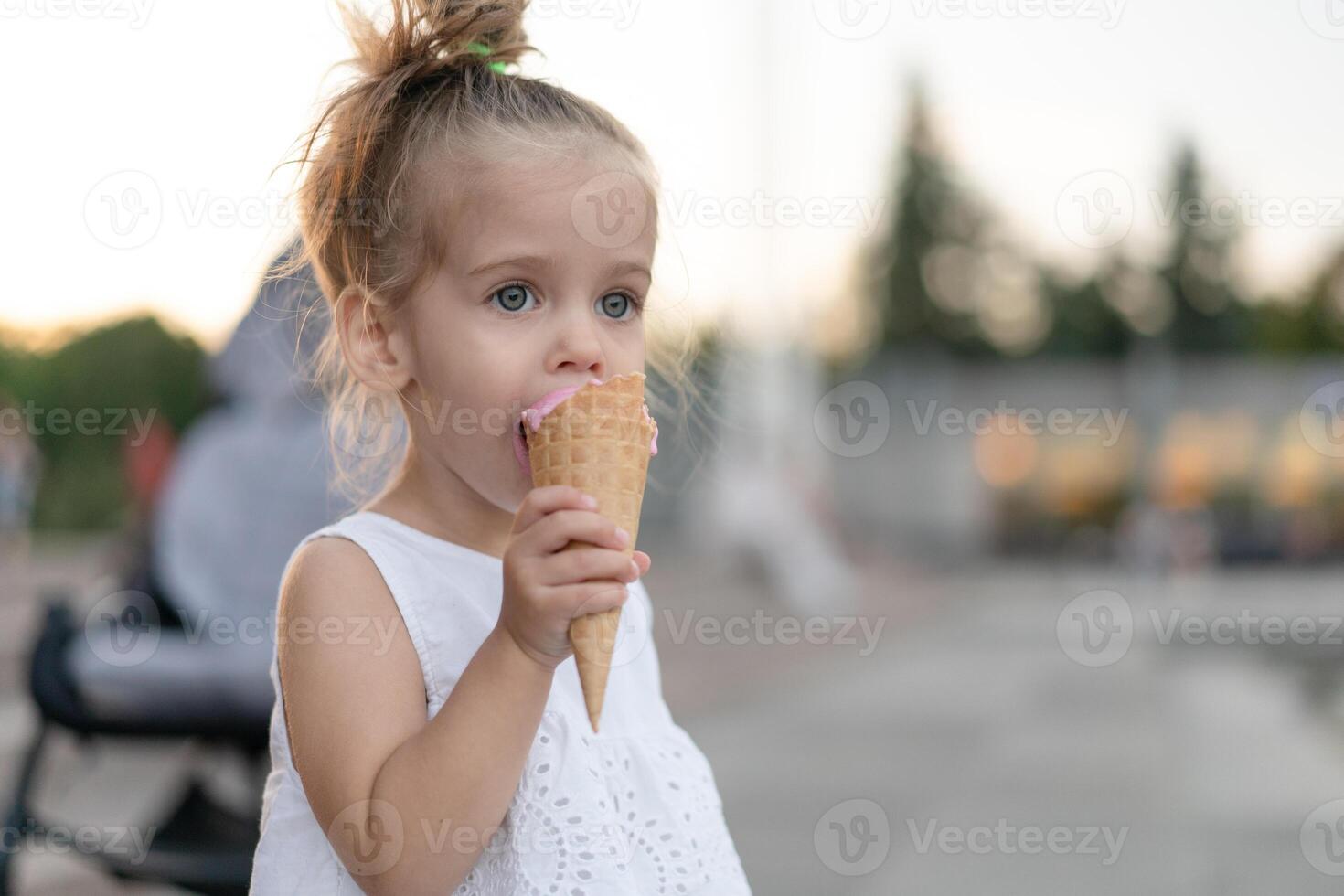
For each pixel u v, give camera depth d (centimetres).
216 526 302
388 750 148
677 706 732
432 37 175
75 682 274
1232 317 2834
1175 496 1902
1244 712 741
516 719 136
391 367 165
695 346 268
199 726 280
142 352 869
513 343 154
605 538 134
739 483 1416
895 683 855
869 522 2438
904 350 3269
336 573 158
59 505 1459
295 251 208
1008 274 3262
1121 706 766
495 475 157
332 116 177
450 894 139
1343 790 530
